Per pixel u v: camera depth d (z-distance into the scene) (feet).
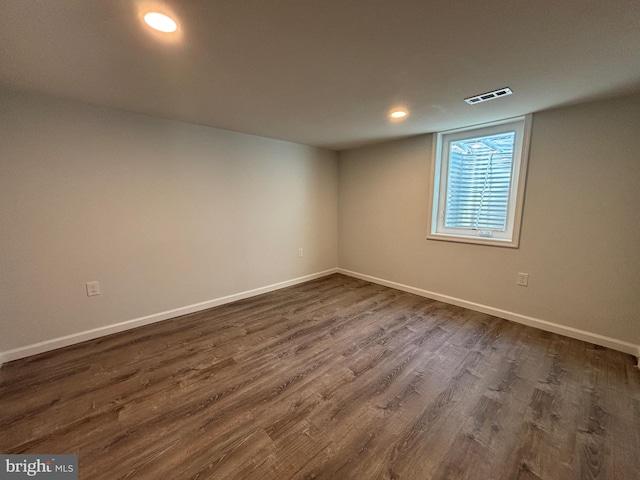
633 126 6.78
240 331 8.52
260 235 11.73
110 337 8.10
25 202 6.82
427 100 7.13
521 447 4.50
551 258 8.26
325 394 5.74
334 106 7.58
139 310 8.79
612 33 4.26
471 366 6.72
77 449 4.43
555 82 6.06
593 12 3.78
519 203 8.61
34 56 4.95
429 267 11.35
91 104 7.45
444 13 3.84
